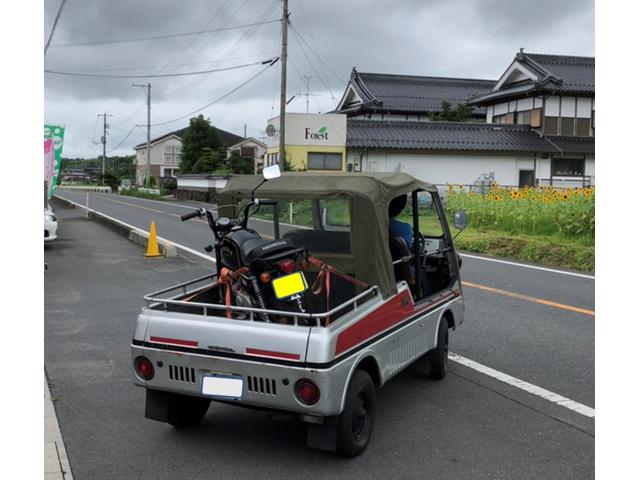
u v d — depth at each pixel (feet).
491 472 11.97
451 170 105.81
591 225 45.93
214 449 13.07
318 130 98.32
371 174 15.20
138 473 11.97
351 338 11.81
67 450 12.98
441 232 19.43
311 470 12.05
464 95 143.33
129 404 15.67
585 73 113.50
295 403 11.18
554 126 110.01
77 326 23.41
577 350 20.57
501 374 18.07
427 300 16.39
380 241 13.56
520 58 114.32
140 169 289.94
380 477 11.75
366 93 135.44
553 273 36.22
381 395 16.29
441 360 17.20
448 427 14.15
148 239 45.80
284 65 88.17
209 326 11.88
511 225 56.54
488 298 28.94
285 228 15.66
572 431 13.97
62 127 54.90
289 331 11.28
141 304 27.30
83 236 56.59
